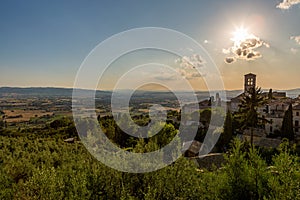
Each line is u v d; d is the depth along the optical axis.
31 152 15.91
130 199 3.91
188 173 4.47
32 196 4.19
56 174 4.49
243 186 4.43
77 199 3.88
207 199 4.40
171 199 4.17
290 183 3.88
